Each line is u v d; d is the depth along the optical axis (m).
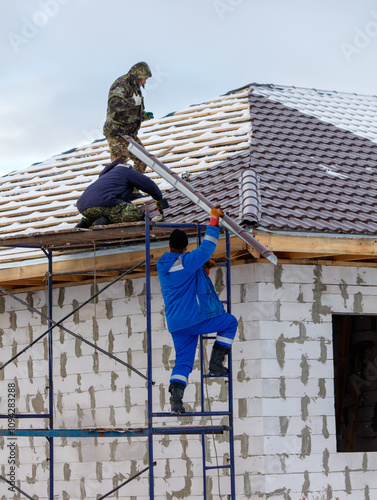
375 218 10.43
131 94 11.67
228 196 10.59
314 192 11.01
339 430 10.75
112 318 11.33
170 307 8.72
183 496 10.45
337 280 10.67
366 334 11.02
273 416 10.04
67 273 10.54
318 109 15.71
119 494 10.95
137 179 10.34
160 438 10.71
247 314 10.23
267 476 9.88
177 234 8.84
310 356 10.35
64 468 11.44
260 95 15.41
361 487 10.36
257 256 9.68
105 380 11.30
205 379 10.49
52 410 10.90
